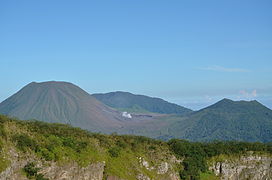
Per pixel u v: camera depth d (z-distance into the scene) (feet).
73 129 200.85
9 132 159.84
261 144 270.67
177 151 230.89
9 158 148.15
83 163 178.91
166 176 214.69
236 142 270.87
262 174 253.24
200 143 254.06
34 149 161.89
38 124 186.29
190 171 224.53
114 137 218.38
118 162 196.85
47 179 159.12
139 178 197.77
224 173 240.32
